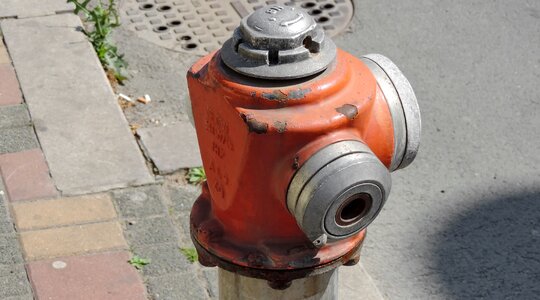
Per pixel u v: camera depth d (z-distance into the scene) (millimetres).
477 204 2236
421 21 2887
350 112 1047
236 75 1069
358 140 1054
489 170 2340
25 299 1860
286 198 1060
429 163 2352
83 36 2664
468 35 2832
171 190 2166
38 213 2070
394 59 2721
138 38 2748
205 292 1916
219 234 1159
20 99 2418
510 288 2018
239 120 1053
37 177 2170
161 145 2297
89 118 2359
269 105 1047
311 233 1044
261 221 1114
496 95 2594
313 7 2939
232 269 1151
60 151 2248
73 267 1941
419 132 1163
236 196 1110
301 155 1038
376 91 1125
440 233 2146
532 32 2854
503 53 2758
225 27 2809
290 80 1052
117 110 2395
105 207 2102
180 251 2002
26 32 2670
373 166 1028
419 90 2600
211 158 1146
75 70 2527
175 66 2641
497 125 2488
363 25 2859
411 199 2240
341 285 1956
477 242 2127
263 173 1069
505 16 2924
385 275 2033
